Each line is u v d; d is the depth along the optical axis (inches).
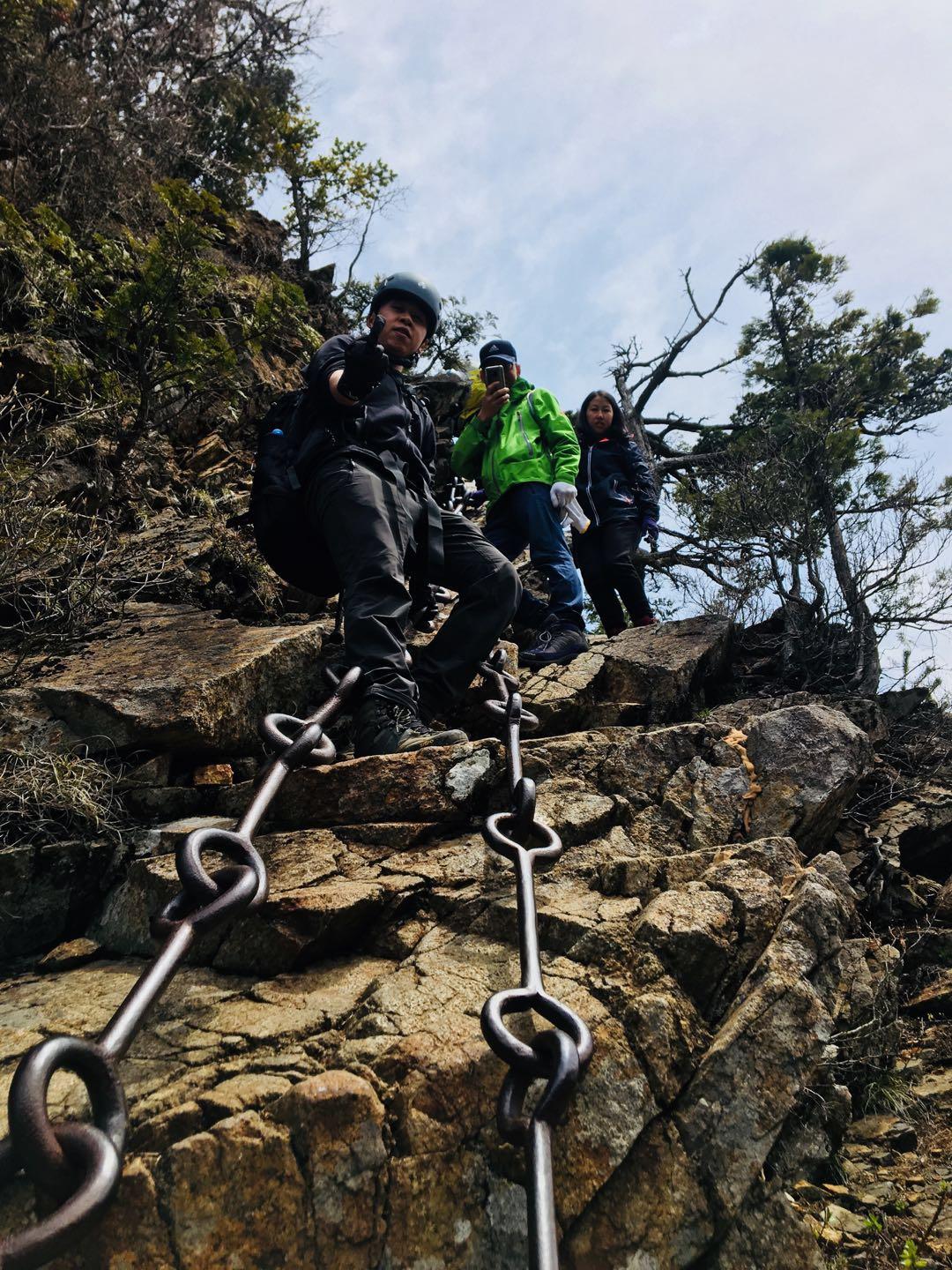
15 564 131.0
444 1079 66.4
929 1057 98.6
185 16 333.4
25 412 158.2
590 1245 65.5
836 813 115.1
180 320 186.5
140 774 114.6
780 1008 77.0
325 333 325.4
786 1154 75.2
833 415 376.8
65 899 97.7
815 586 210.2
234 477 219.6
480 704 148.9
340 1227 60.5
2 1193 55.7
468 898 88.2
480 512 253.3
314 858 95.5
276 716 92.9
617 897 91.1
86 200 249.4
